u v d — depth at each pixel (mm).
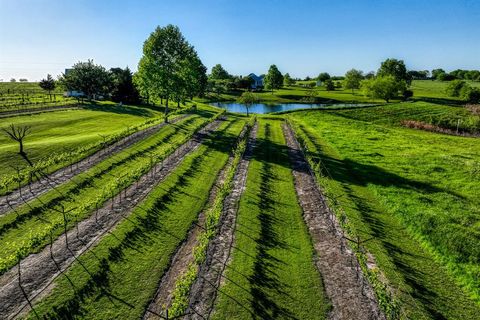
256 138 60406
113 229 25391
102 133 54656
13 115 63938
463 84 146250
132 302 18297
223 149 50375
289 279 20781
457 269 22422
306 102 150000
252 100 101562
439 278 21828
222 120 79000
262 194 33781
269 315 17844
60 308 17641
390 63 182125
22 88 136875
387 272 22000
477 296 19906
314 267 22062
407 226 28250
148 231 25500
